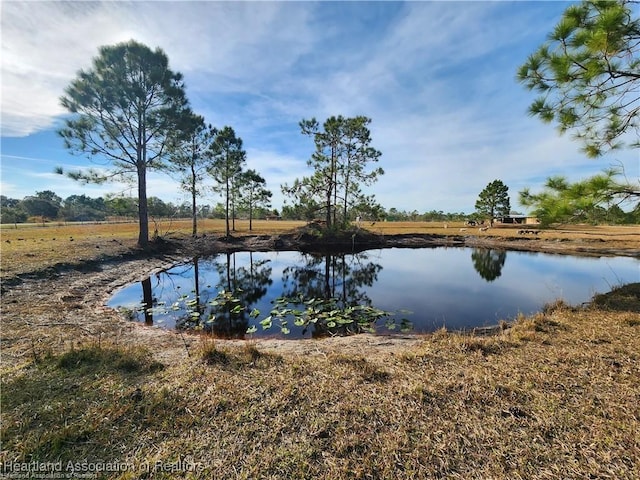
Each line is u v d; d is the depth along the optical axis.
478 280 11.27
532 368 3.25
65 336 4.60
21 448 2.12
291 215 21.70
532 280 11.01
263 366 3.43
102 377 3.12
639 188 4.23
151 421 2.43
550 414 2.47
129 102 12.78
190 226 28.34
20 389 2.86
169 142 14.31
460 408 2.60
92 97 12.17
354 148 20.14
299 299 8.84
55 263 9.17
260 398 2.76
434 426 2.38
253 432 2.33
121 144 13.40
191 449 2.16
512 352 3.71
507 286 10.16
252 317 7.18
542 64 4.77
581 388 2.84
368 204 21.11
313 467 2.01
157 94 13.56
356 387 2.95
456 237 24.95
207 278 11.92
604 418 2.42
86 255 10.98
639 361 3.32
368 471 1.98
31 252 10.70
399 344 4.50
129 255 12.84
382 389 2.91
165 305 7.89
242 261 16.12
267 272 13.51
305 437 2.28
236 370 3.32
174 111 13.39
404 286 10.47
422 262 15.97
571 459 2.04
